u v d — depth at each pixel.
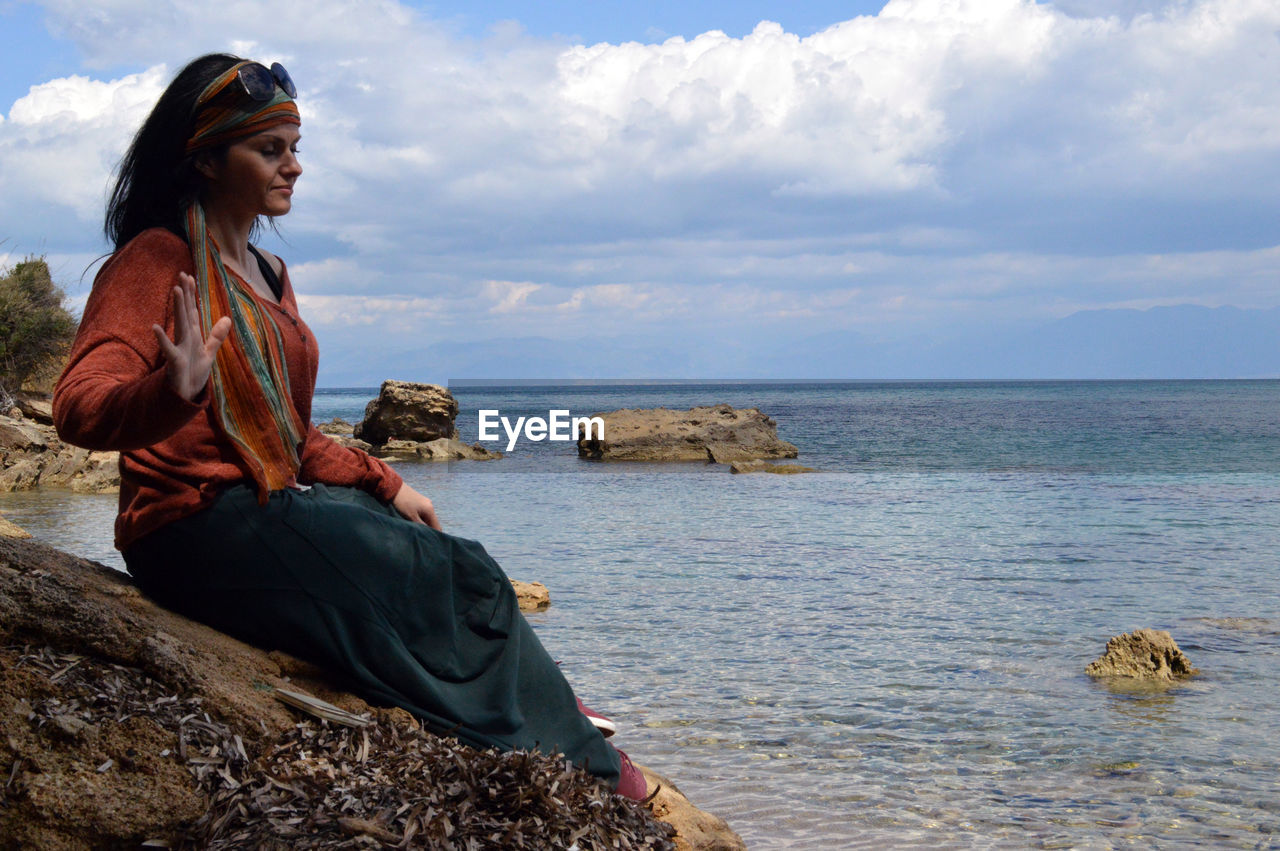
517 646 2.95
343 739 2.57
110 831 2.19
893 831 5.71
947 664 9.65
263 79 2.62
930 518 22.61
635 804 2.92
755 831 5.70
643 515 23.39
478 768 2.50
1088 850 5.49
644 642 10.53
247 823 2.24
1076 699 8.50
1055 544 18.28
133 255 2.54
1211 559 16.44
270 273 2.95
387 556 2.74
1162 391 186.88
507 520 22.36
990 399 140.62
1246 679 9.16
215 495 2.62
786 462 41.22
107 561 14.38
